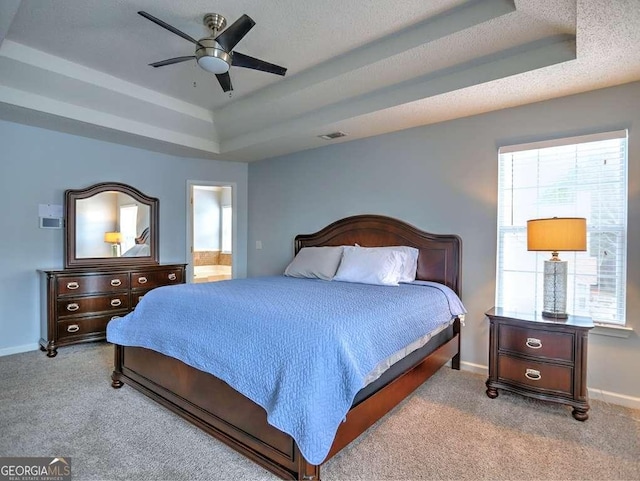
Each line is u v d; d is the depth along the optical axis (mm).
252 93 3602
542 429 2219
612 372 2627
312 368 1641
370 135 3924
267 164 5105
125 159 4422
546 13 2033
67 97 3320
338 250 3787
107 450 1974
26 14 2365
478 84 2633
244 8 2262
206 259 8289
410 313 2404
